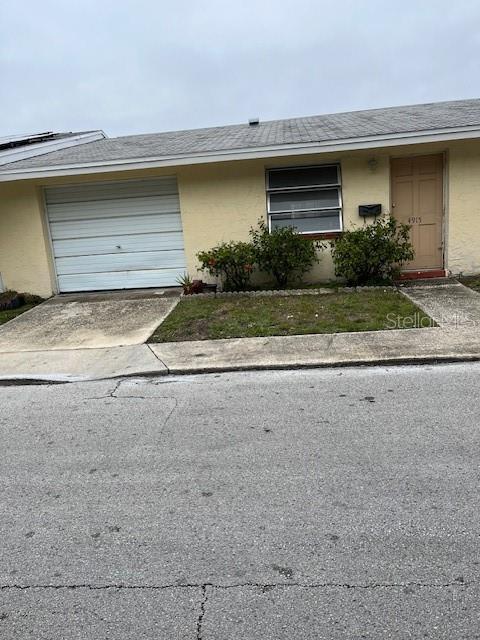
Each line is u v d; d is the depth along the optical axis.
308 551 2.78
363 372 5.56
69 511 3.29
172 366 6.07
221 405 4.90
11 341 7.72
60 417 4.86
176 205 10.37
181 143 11.08
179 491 3.45
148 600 2.50
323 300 8.70
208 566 2.71
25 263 10.70
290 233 9.53
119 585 2.61
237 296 9.47
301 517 3.07
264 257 9.58
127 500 3.38
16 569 2.77
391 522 2.97
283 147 9.17
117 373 6.03
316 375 5.57
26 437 4.45
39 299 10.57
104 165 9.54
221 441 4.13
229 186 10.03
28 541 3.01
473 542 2.77
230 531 2.99
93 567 2.75
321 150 9.11
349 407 4.64
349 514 3.07
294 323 7.49
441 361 5.70
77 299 10.30
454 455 3.68
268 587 2.54
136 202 10.45
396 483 3.37
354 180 9.80
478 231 9.73
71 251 10.79
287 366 5.84
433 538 2.82
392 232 9.41
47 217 10.68
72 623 2.38
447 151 9.56
